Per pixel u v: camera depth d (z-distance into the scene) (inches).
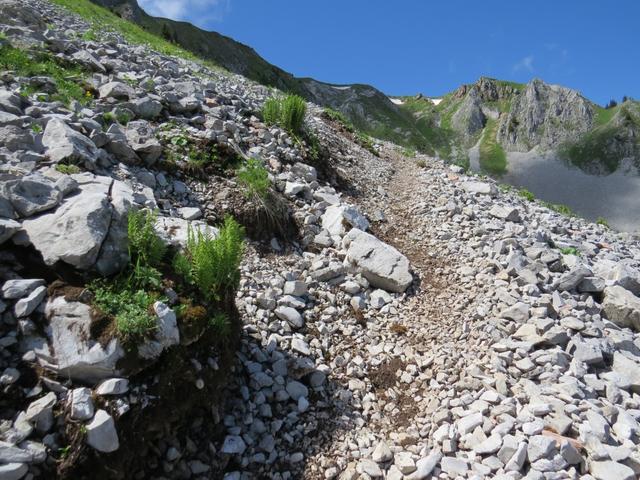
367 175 620.1
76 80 431.2
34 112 327.0
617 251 570.3
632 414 248.1
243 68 4916.3
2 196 217.5
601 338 311.9
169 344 200.4
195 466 213.5
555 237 527.5
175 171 374.6
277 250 372.8
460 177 727.7
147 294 209.0
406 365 299.4
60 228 211.6
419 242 461.4
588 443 221.9
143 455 193.2
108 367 181.6
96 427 170.4
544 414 241.3
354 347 309.7
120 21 1213.1
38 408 168.4
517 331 311.0
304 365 276.2
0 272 198.4
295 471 230.2
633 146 7839.6
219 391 233.0
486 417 244.1
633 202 6820.9
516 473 209.3
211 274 232.2
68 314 188.2
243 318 294.2
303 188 443.8
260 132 503.2
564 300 350.6
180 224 293.0
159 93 463.8
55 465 164.9
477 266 406.9
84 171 290.7
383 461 233.3
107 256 214.4
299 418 254.2
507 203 639.1
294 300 322.3
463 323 331.3
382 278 364.2
